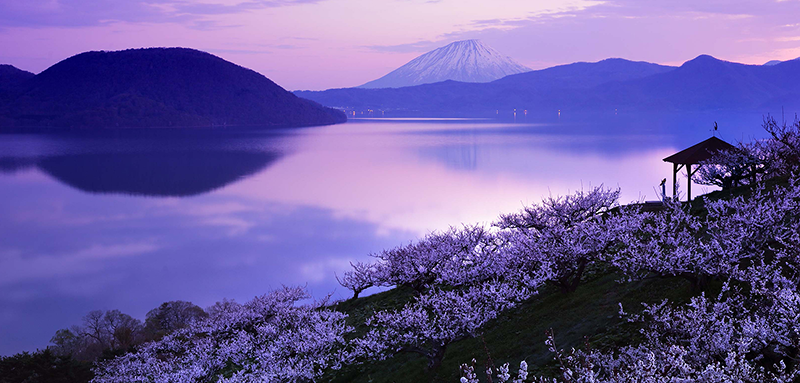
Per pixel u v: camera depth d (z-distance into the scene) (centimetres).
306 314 3362
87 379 3909
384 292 3775
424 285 3173
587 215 3100
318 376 2520
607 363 1375
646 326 1638
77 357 6425
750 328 1194
